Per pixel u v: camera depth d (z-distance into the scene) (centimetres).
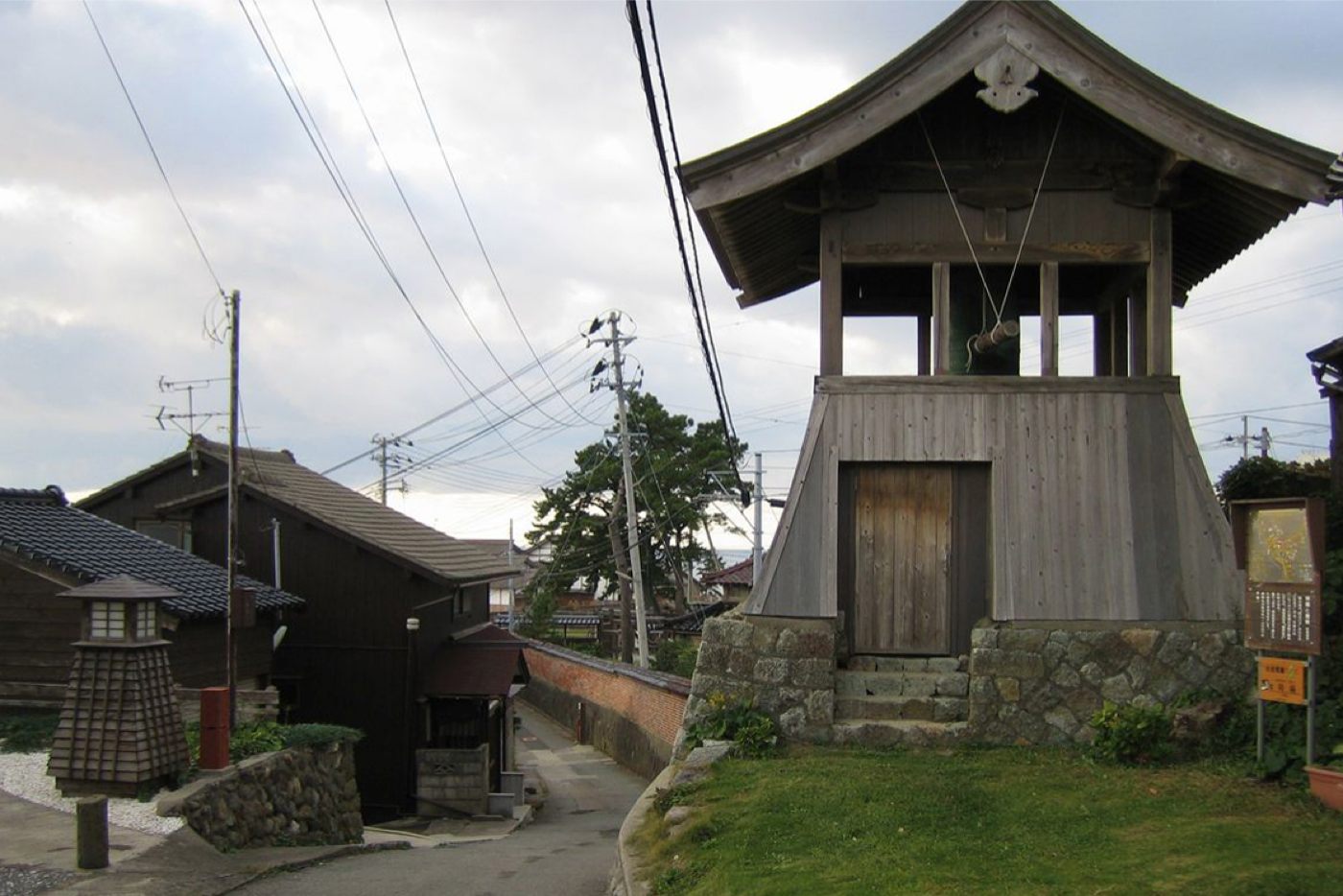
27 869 834
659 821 804
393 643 2048
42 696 1320
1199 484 981
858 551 1022
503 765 2214
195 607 1486
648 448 3709
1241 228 1077
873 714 980
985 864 627
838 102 956
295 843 1193
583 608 5484
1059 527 983
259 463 2445
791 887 608
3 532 1364
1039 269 1122
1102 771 852
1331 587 930
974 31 952
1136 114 938
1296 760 796
